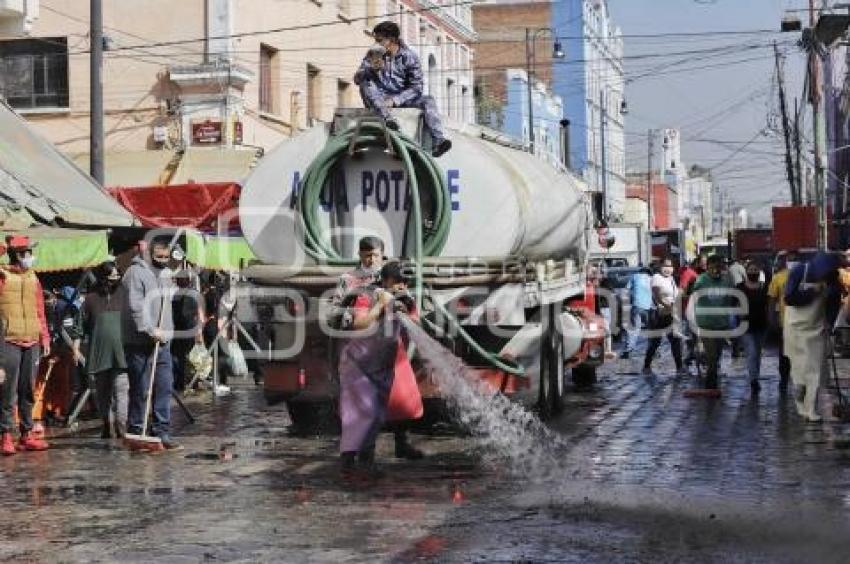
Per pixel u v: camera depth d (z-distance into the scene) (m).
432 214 12.58
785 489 9.55
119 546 7.76
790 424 13.83
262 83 33.41
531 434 13.16
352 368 10.60
